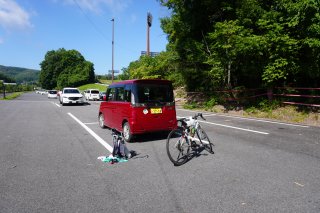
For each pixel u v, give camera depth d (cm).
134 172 527
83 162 599
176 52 1950
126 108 816
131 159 619
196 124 670
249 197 405
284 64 1177
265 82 1443
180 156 609
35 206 386
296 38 1223
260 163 573
